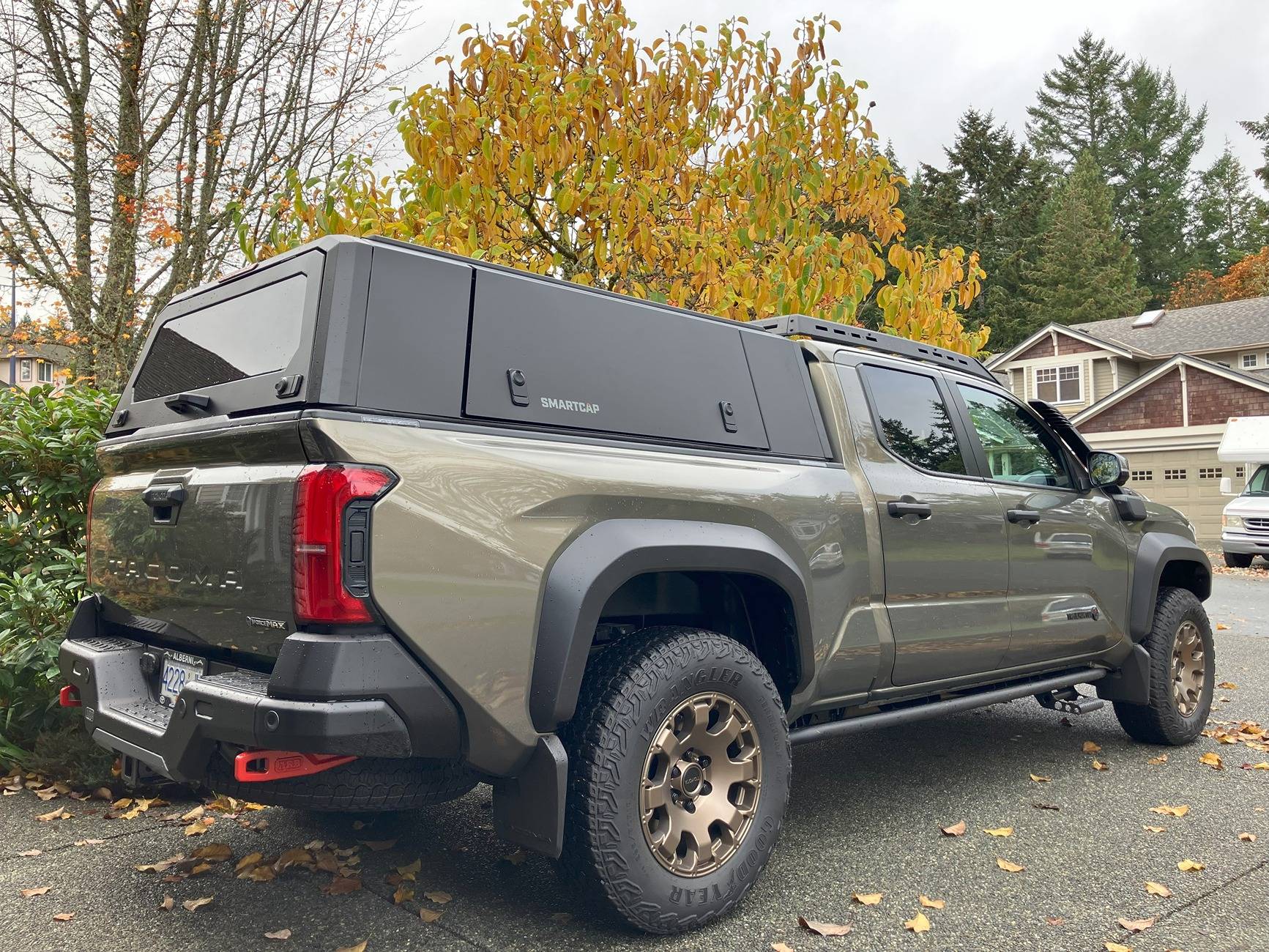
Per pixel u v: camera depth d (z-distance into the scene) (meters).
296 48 9.65
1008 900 3.04
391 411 2.38
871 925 2.85
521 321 2.72
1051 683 4.41
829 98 6.39
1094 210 56.38
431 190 5.48
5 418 4.81
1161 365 26.66
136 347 9.59
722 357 3.29
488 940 2.70
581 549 2.62
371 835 3.58
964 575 3.87
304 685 2.17
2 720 4.20
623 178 5.93
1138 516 4.84
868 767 4.64
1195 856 3.43
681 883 2.72
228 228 9.66
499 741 2.44
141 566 2.85
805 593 3.20
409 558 2.29
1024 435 4.57
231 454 2.51
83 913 2.87
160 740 2.48
